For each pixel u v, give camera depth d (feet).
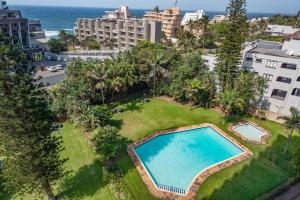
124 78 142.61
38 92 69.05
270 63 135.13
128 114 138.21
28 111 64.44
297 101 131.75
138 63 158.81
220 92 143.43
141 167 93.45
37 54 250.57
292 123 99.40
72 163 95.35
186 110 144.36
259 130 124.06
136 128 122.93
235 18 130.72
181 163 97.91
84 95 135.13
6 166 69.56
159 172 92.22
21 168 68.44
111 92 153.07
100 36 374.63
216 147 109.19
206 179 86.89
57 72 217.36
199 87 137.18
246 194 79.71
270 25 310.24
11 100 61.98
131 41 337.93
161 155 102.94
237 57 137.39
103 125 119.85
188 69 148.77
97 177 88.17
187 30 316.40
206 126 126.41
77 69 143.43
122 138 113.70
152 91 164.04
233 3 129.18
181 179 88.58
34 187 74.43
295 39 136.36
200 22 297.12
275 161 96.22
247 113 140.67
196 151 106.11
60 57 271.90
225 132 120.47
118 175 87.45
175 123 128.88
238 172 90.48
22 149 67.00
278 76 134.51
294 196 79.41
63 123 126.41
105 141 97.14
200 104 148.87
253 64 142.20
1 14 221.46
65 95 133.08
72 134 115.96
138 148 107.45
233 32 132.98
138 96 164.04
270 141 112.47
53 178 76.74
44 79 194.49
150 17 444.14
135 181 85.76
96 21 366.84
